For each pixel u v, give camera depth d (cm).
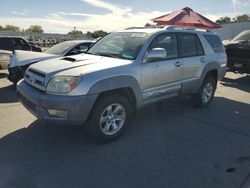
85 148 419
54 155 395
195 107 652
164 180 343
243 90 884
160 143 447
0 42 1206
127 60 464
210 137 480
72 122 396
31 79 438
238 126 539
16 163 371
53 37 4012
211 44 648
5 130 476
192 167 375
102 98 418
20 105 630
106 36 573
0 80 943
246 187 333
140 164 379
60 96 386
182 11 1190
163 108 639
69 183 330
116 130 446
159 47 507
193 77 589
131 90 456
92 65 428
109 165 374
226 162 392
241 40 1106
